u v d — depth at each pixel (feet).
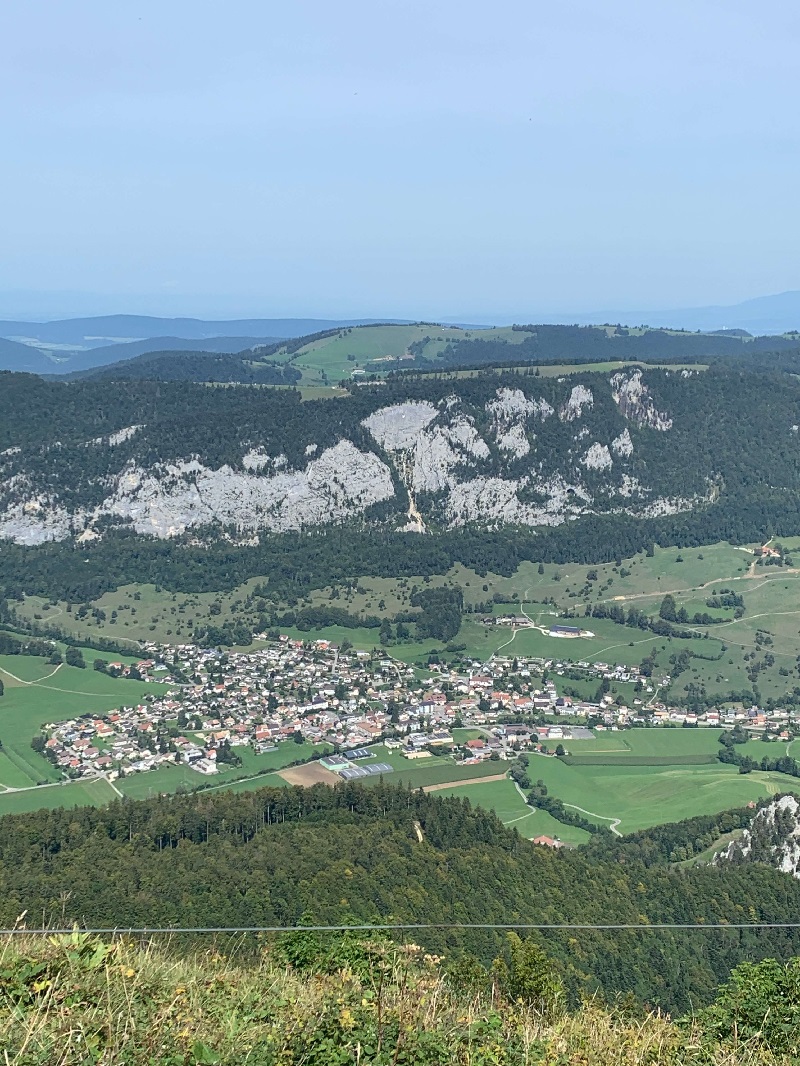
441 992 60.23
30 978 48.08
